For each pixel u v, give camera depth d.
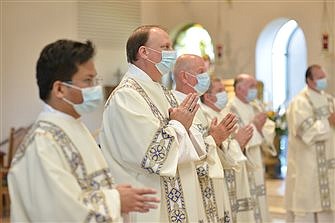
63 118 2.16
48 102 2.17
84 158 2.16
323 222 5.96
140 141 2.82
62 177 2.04
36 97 9.78
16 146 9.28
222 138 3.44
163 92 3.16
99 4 10.38
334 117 5.80
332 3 8.30
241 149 4.01
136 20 10.77
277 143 9.24
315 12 8.52
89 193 2.12
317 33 8.49
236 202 4.59
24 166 2.08
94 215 2.05
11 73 9.67
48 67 2.12
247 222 4.65
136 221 2.92
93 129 9.71
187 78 3.52
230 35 9.86
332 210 5.88
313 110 5.82
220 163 3.35
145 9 10.87
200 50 10.26
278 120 8.95
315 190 5.88
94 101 2.16
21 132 9.38
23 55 9.75
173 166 2.81
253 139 5.16
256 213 5.19
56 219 2.02
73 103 2.14
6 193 7.83
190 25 10.48
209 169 3.21
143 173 2.93
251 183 5.14
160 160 2.81
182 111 2.94
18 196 2.10
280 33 9.89
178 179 3.01
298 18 8.78
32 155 2.06
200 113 3.55
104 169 2.25
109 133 2.94
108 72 10.41
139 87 3.02
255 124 5.26
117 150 2.91
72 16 10.11
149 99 3.00
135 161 2.84
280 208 7.41
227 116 3.51
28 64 9.77
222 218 3.52
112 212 2.10
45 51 2.14
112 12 10.50
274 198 7.84
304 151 5.91
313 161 5.85
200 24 10.32
